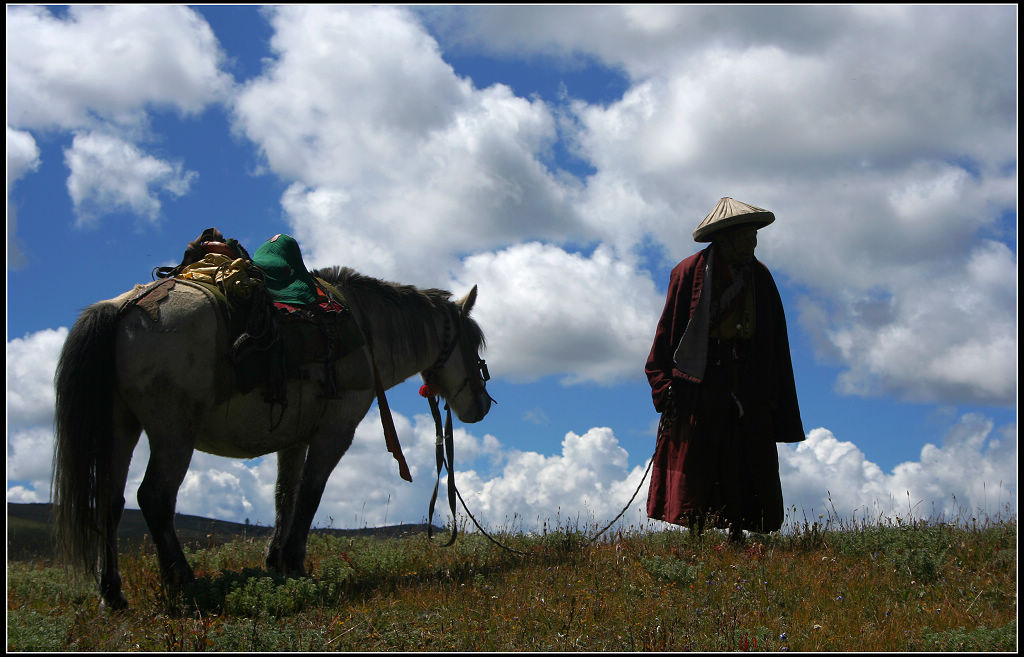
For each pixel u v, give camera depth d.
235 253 7.00
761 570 6.62
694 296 8.01
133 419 6.30
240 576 6.31
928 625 5.38
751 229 7.99
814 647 4.93
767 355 8.08
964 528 8.11
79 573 5.84
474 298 9.18
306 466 7.31
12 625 5.12
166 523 6.10
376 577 7.14
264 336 6.60
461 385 9.03
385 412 7.68
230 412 6.70
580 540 8.48
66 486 5.73
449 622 5.45
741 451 8.02
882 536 7.70
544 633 5.30
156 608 5.89
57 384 5.87
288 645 4.97
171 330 6.09
